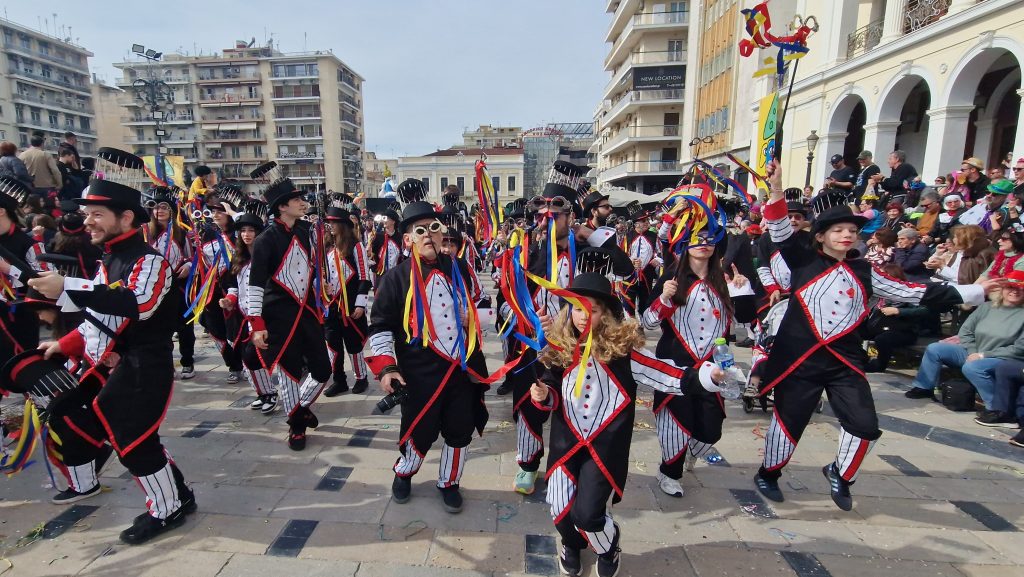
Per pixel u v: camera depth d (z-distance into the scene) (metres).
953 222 7.48
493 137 74.75
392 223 6.73
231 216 5.52
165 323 2.86
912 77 13.09
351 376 6.10
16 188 3.93
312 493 3.38
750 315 4.18
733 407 5.06
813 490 3.53
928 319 6.42
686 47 34.50
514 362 3.11
